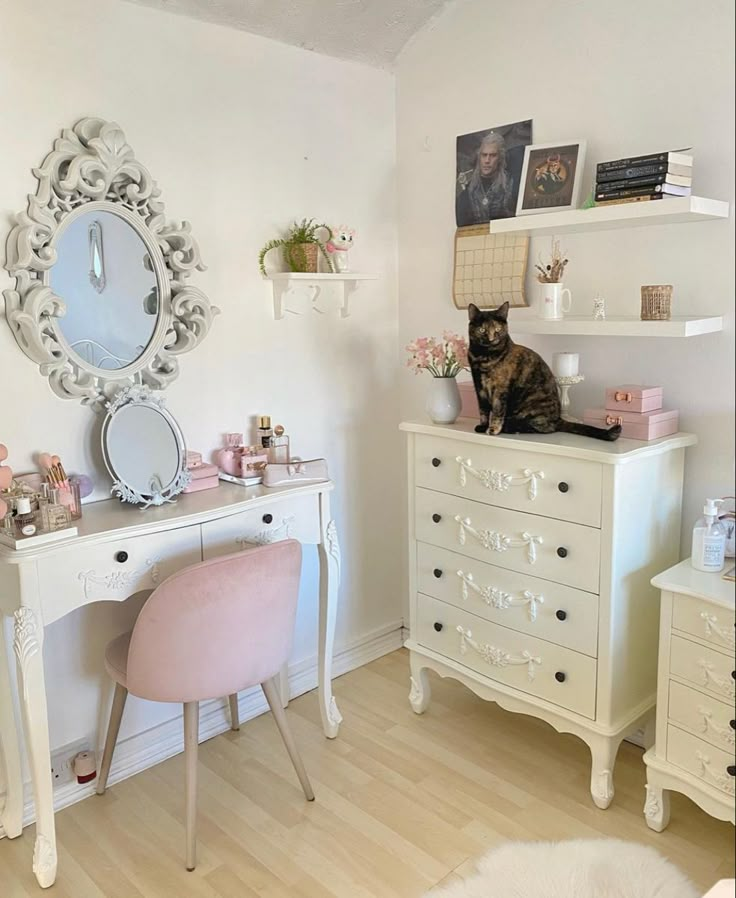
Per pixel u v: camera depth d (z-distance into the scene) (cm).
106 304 222
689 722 197
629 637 216
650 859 199
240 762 248
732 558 206
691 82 212
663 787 205
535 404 226
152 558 206
